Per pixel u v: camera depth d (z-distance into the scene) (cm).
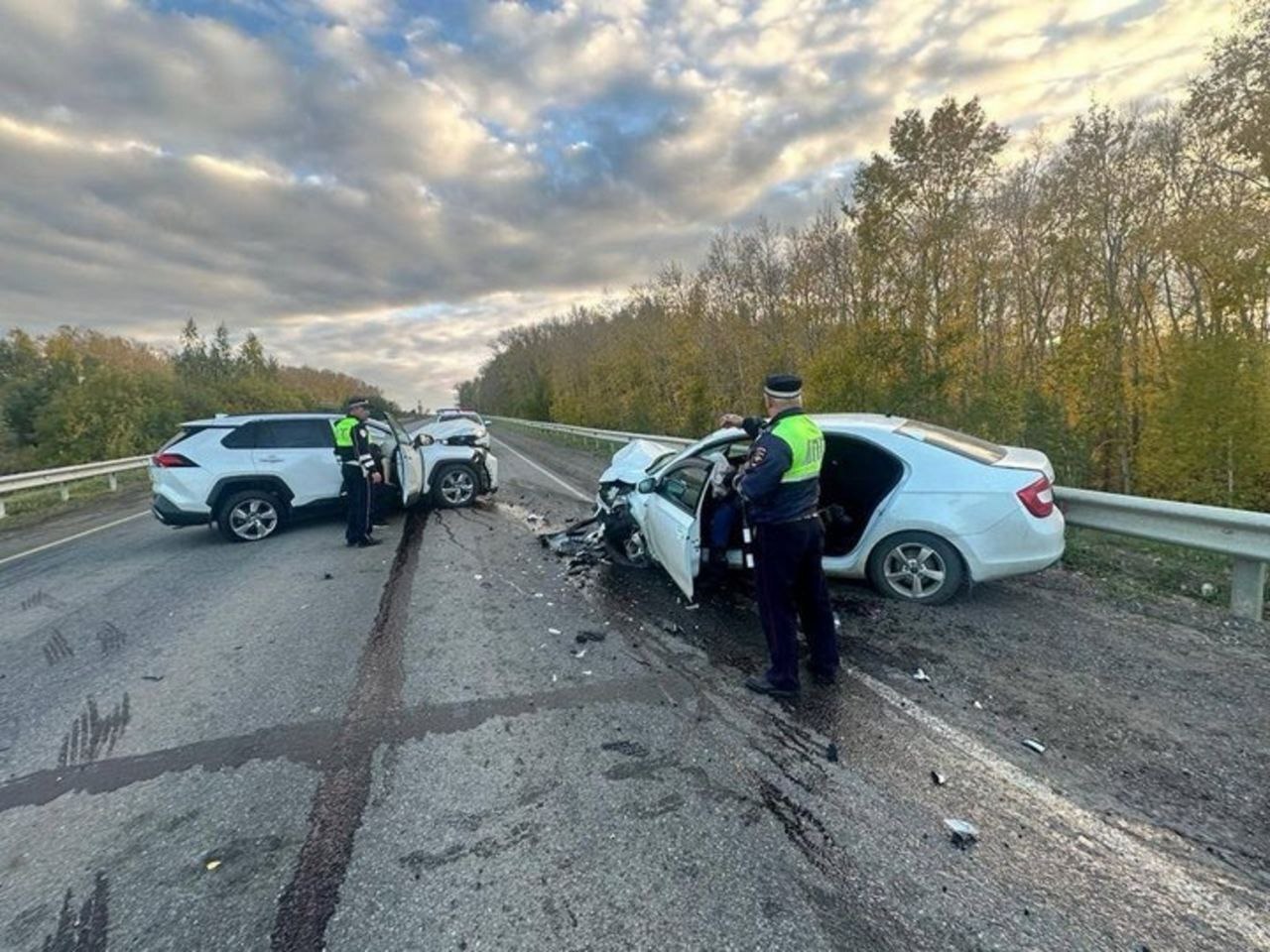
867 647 393
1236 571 420
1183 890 203
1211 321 1470
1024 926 190
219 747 310
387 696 356
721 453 510
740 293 3209
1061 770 266
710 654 399
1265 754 271
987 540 431
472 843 234
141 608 548
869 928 191
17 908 213
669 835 234
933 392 1478
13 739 328
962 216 1761
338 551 718
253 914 205
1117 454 1705
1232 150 1419
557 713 329
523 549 690
